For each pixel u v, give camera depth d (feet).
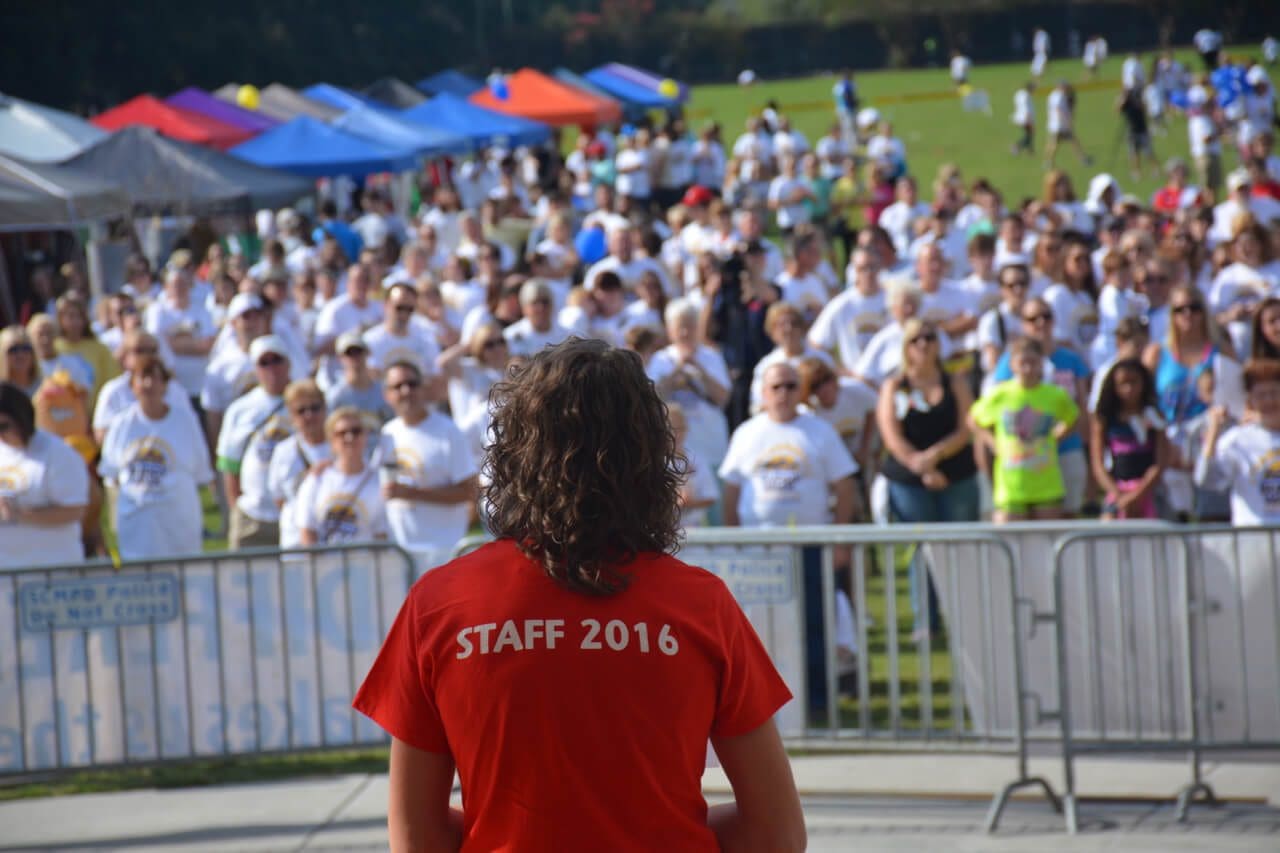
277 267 84.84
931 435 50.29
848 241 158.61
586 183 199.52
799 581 39.47
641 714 13.97
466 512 47.73
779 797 14.79
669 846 14.06
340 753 45.11
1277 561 38.24
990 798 39.04
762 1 573.33
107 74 334.24
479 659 14.08
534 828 13.96
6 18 313.12
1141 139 219.00
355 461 46.65
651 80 278.05
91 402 67.97
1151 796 38.55
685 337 57.47
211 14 367.66
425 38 472.03
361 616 39.96
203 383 79.66
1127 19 486.38
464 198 183.01
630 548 14.48
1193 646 38.34
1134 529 38.45
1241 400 51.21
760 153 199.21
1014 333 61.93
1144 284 63.21
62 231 122.72
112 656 39.17
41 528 44.09
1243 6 466.29
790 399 47.80
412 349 69.36
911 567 39.78
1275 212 105.70
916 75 483.92
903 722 42.42
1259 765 41.09
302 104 180.14
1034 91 372.17
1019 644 37.60
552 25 554.46
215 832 37.99
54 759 39.04
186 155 119.55
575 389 14.43
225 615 39.58
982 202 109.50
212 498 83.51
